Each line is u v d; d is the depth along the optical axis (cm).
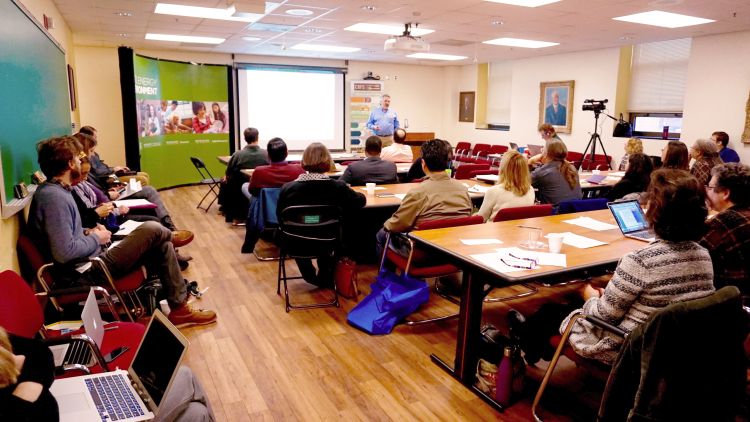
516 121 1099
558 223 312
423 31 746
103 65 948
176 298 324
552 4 552
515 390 245
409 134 1174
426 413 236
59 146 276
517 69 1088
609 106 893
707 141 492
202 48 971
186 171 1007
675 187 169
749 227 212
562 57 975
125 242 284
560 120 987
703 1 514
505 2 550
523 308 362
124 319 328
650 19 627
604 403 166
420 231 289
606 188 564
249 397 249
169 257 320
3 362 112
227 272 448
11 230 260
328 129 1165
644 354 150
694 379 151
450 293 387
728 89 709
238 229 624
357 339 313
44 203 265
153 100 896
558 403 244
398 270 392
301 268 402
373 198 415
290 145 1129
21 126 297
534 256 238
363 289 404
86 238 283
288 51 1017
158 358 157
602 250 250
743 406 221
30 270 290
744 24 638
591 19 631
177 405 165
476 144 1128
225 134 1059
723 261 217
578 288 401
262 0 543
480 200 476
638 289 175
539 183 429
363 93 1181
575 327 203
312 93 1134
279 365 281
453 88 1280
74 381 166
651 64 845
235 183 638
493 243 262
